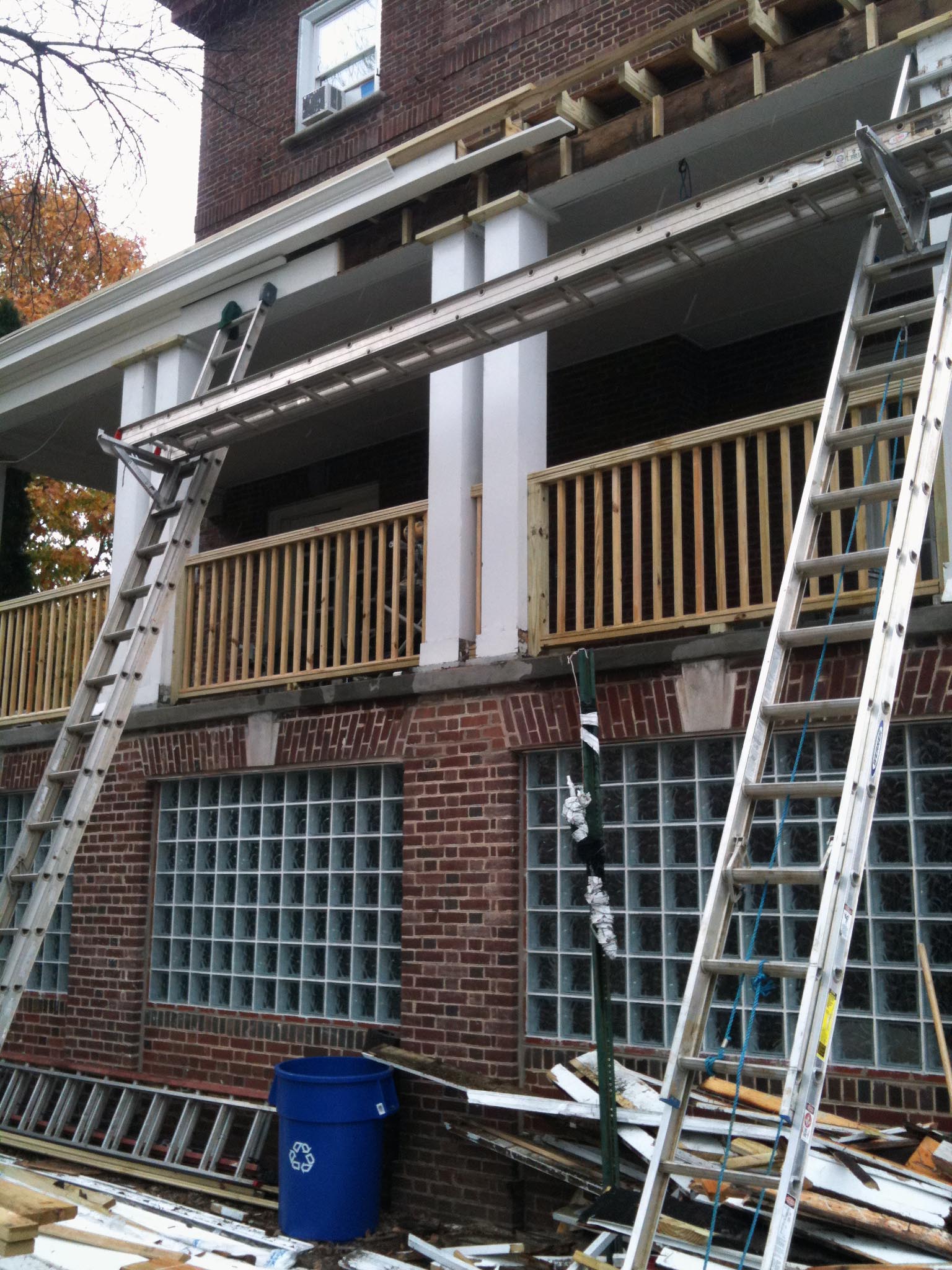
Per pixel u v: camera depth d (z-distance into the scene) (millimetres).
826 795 4152
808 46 6457
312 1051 7484
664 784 6293
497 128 7770
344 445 11375
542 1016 6516
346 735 7598
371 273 8359
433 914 6918
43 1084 8719
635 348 9172
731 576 8609
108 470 12555
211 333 9352
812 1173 4738
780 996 5719
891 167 4867
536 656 6793
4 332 14016
